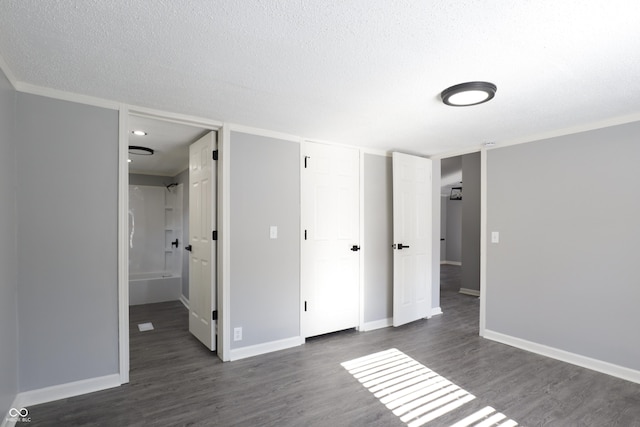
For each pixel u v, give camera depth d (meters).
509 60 1.74
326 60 1.76
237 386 2.44
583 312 2.84
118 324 2.43
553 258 3.03
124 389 2.38
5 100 1.89
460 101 2.21
